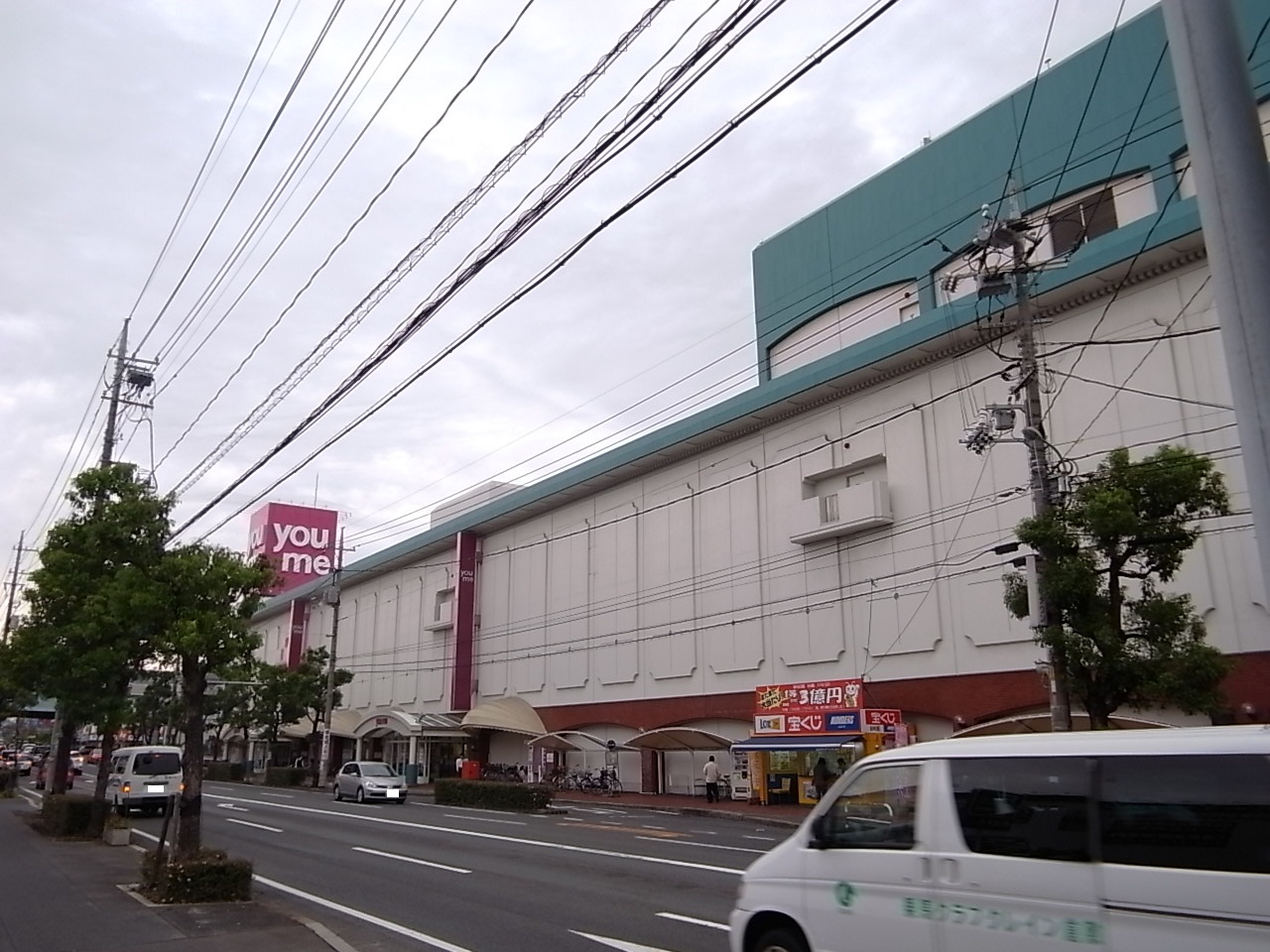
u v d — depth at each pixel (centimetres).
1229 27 473
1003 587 2595
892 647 2895
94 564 1720
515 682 4694
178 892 1190
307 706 5338
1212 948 462
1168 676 1412
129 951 916
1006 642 2584
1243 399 439
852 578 3064
